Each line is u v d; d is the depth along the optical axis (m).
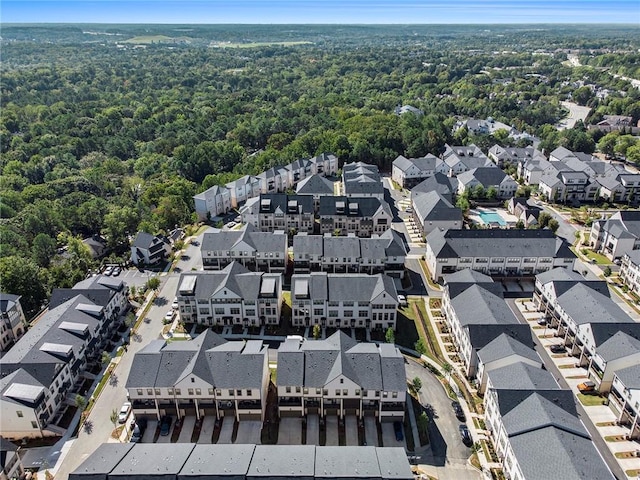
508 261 126.94
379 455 70.00
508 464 72.62
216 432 82.75
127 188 199.12
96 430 83.50
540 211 161.00
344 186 182.25
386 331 108.12
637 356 85.31
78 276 128.38
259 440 81.25
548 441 68.56
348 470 66.75
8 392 80.12
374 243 128.25
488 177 187.88
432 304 118.81
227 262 132.50
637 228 140.38
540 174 198.38
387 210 154.38
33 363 85.88
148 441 81.12
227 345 89.88
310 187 174.38
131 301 120.50
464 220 167.25
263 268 132.00
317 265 128.88
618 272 133.38
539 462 66.56
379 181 183.00
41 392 81.38
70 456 78.50
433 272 129.50
